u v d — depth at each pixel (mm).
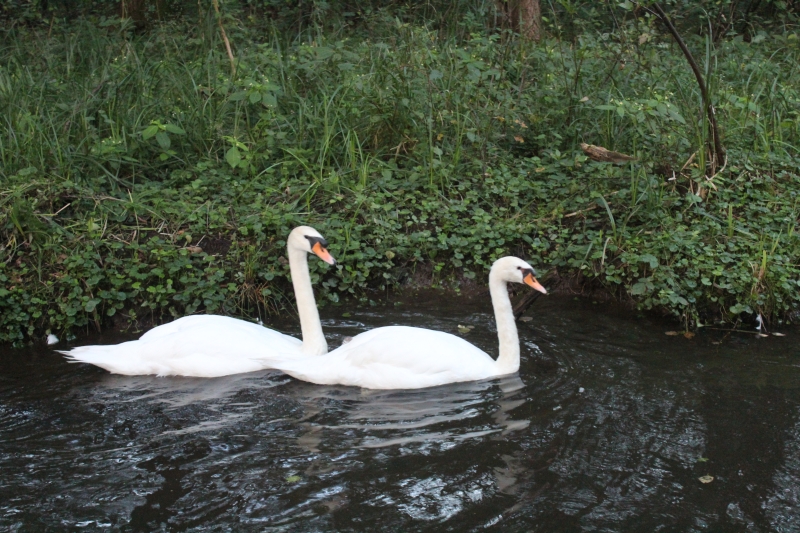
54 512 4145
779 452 4734
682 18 11898
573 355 6195
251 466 4562
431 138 8547
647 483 4414
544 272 7590
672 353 6246
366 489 4340
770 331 6762
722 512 4164
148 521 4074
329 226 7766
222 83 9375
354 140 8742
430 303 7406
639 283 7000
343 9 13016
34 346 6625
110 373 5941
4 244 7164
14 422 5098
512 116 9094
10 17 12969
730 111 9539
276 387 5656
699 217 7984
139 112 9016
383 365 5645
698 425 5051
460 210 8148
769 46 12188
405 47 9555
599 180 8328
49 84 9461
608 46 9750
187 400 5430
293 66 9609
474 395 5480
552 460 4629
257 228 7461
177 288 7238
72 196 7727
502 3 11461
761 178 8586
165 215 7734
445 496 4277
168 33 11453
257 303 7219
